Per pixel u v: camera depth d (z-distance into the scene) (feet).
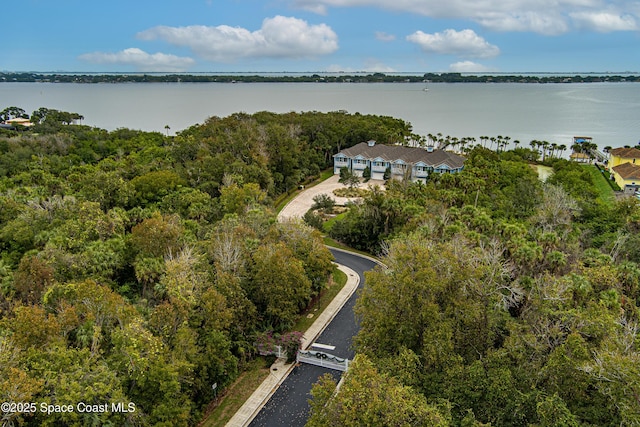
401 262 114.11
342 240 241.35
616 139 603.26
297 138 392.88
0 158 312.71
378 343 111.86
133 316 104.32
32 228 179.93
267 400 121.29
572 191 269.23
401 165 359.46
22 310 96.17
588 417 85.81
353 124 433.07
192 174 276.00
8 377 79.30
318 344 146.82
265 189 292.81
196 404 114.11
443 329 99.86
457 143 460.14
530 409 88.99
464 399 93.45
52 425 80.12
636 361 82.38
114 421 84.28
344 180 346.74
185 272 128.57
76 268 141.18
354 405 79.20
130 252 156.56
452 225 175.63
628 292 148.56
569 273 145.59
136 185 238.48
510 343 99.91
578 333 97.96
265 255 145.18
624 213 228.22
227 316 122.21
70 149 369.09
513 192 256.73
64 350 88.12
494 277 124.77
